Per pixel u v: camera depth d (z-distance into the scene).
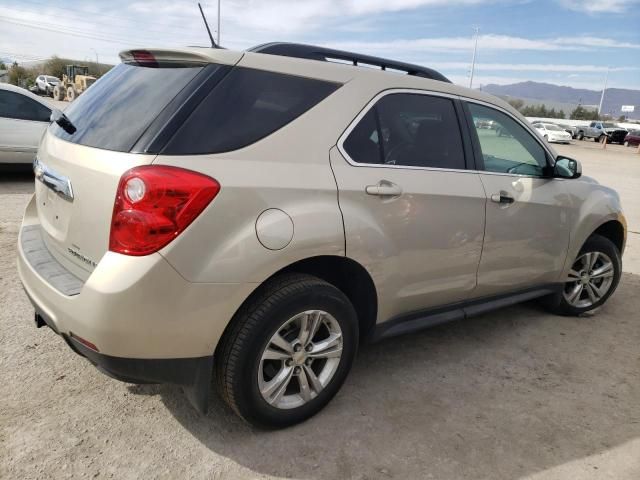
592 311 4.55
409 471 2.40
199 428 2.60
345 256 2.56
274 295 2.37
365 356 3.49
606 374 3.43
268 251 2.27
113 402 2.75
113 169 2.13
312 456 2.46
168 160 2.11
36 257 2.61
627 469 2.50
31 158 8.39
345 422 2.73
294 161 2.43
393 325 3.01
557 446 2.64
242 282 2.22
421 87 3.05
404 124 2.93
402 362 3.43
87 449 2.39
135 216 2.04
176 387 2.94
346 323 2.67
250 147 2.32
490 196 3.25
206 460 2.38
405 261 2.87
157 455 2.39
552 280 3.97
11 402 2.68
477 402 3.01
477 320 4.22
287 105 2.49
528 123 3.72
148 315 2.07
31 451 2.35
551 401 3.07
